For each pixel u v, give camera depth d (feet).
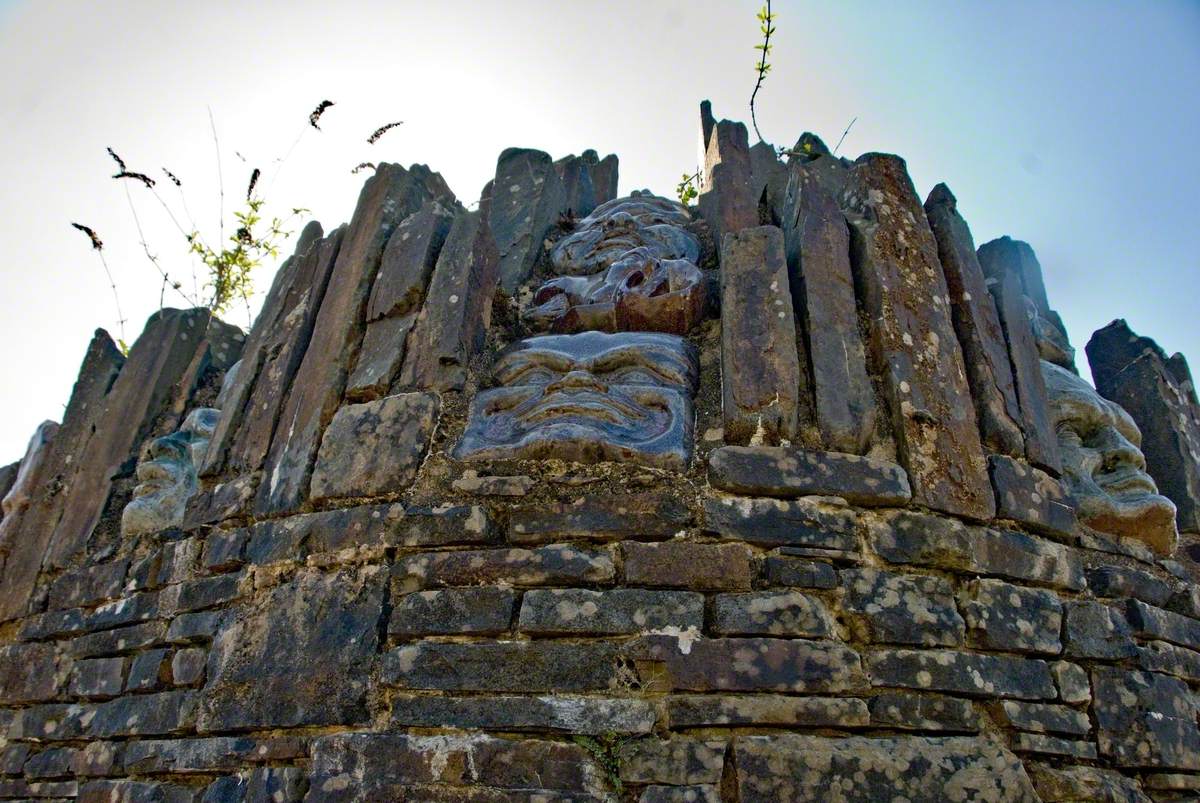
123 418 20.07
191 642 14.79
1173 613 15.42
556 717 11.30
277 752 12.28
